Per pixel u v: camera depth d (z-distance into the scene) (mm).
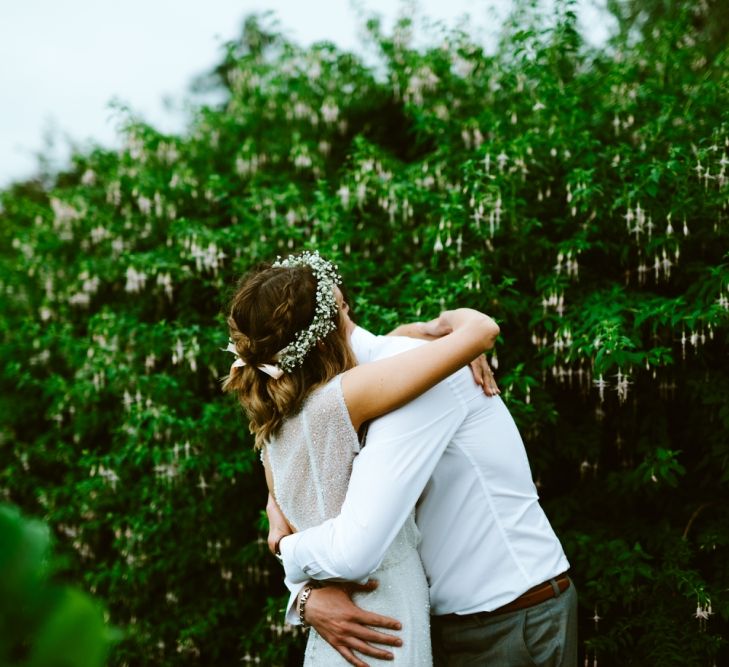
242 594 3635
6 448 5109
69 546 4242
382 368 1513
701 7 4820
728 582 2701
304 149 4406
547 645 1577
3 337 5551
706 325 2709
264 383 1621
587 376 2961
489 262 3209
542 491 3236
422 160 4086
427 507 1645
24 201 6277
